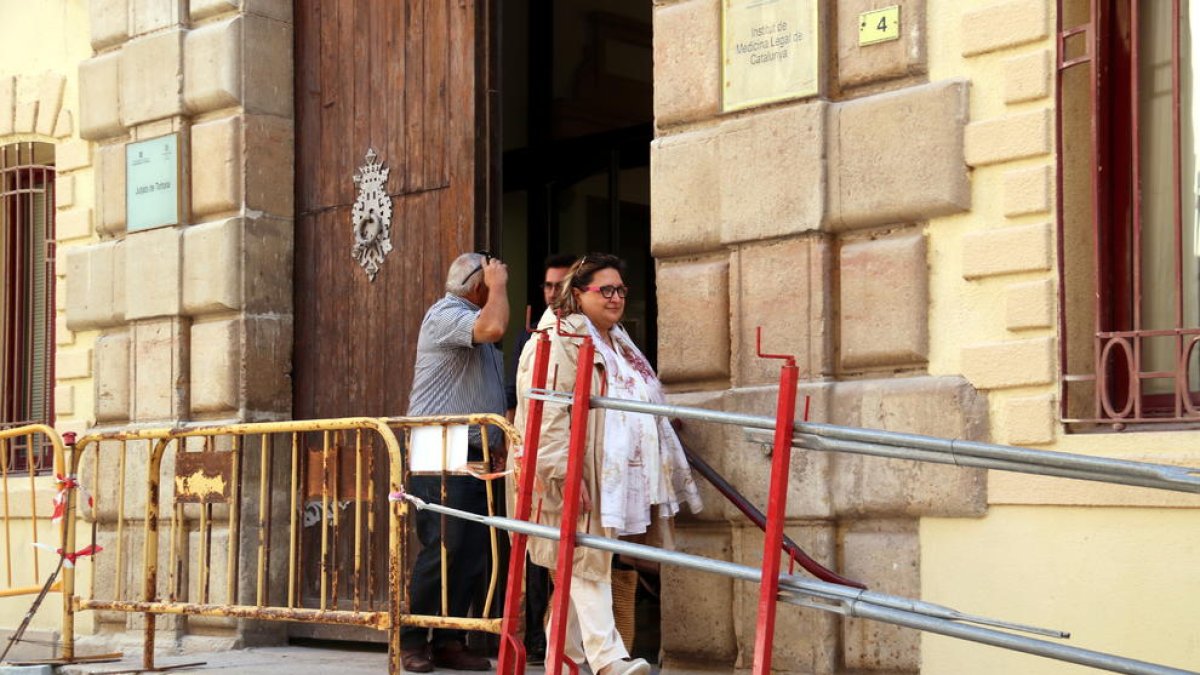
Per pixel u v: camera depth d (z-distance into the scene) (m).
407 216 8.59
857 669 6.36
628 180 9.99
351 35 8.98
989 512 6.02
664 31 7.16
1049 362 5.92
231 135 9.05
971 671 6.02
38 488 10.20
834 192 6.52
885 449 4.25
